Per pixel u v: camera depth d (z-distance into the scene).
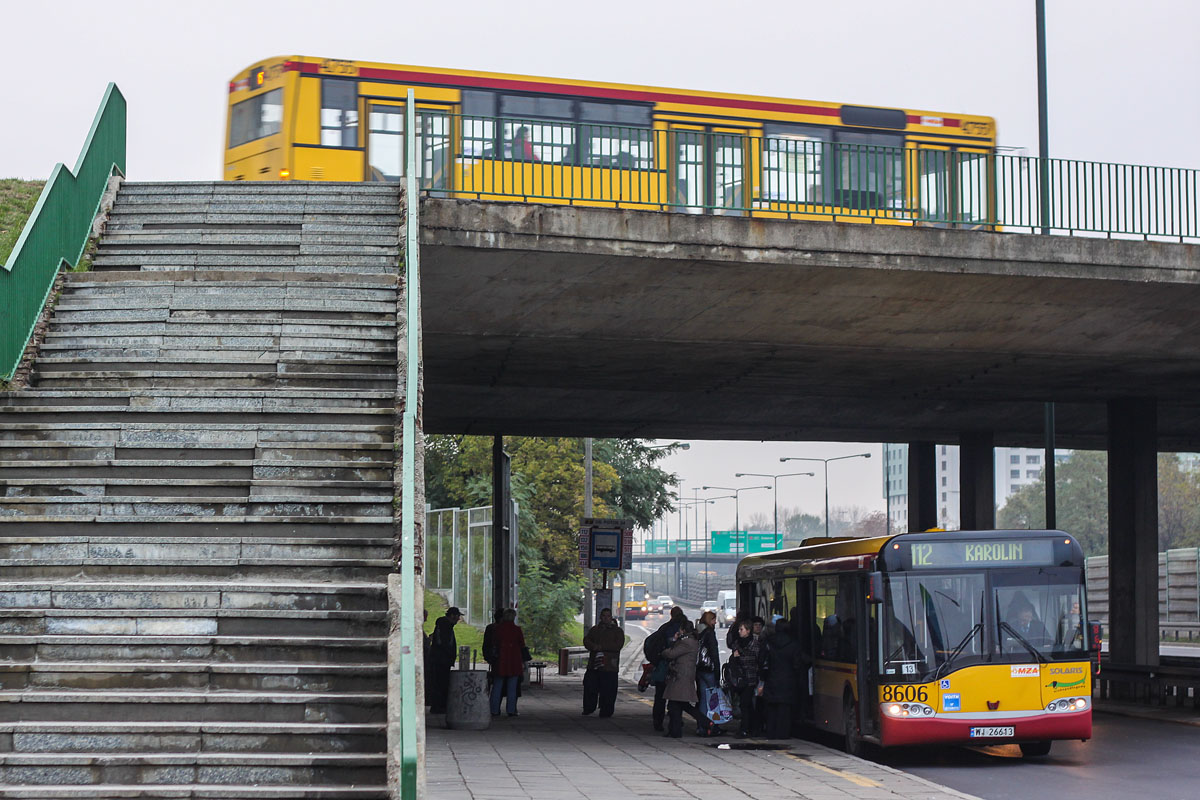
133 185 19.88
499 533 34.19
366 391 13.70
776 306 20.89
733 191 20.20
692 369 26.36
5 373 13.99
